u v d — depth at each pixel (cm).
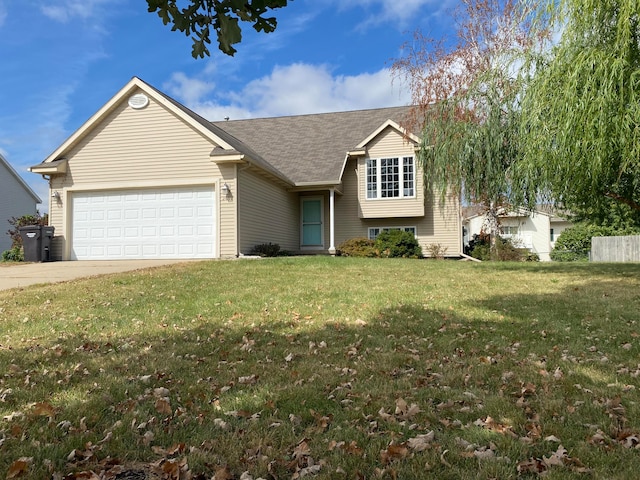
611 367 401
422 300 731
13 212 2964
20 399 332
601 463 241
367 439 272
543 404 320
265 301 717
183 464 243
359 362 422
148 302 707
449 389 352
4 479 229
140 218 1447
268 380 374
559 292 816
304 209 2016
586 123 727
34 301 719
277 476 237
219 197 1391
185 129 1420
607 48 746
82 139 1480
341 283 897
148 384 367
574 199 920
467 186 1361
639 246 1872
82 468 242
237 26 228
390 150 1883
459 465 243
